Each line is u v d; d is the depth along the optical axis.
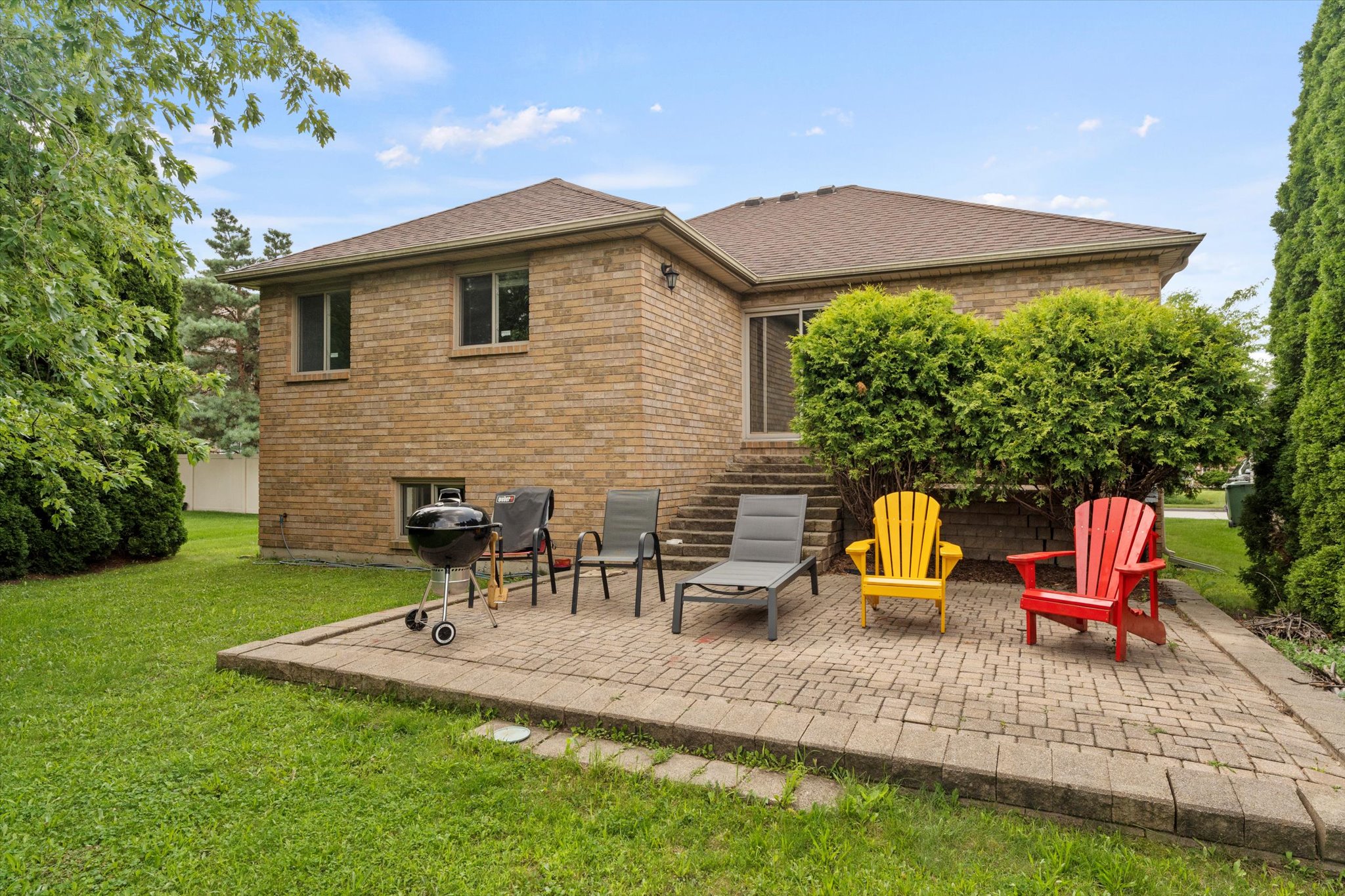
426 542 5.09
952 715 3.64
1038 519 8.77
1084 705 3.79
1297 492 5.86
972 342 7.72
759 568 6.18
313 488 10.84
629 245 8.73
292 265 10.44
